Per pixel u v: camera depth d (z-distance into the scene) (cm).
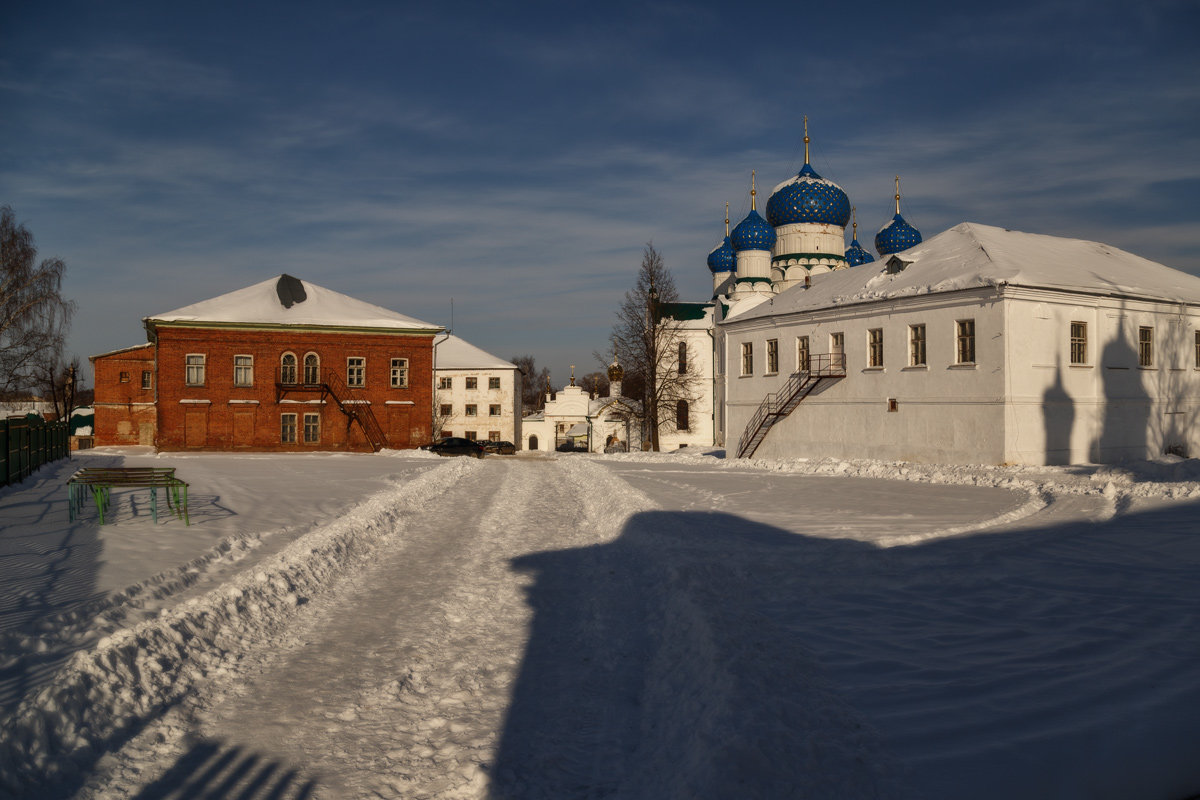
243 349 5056
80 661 618
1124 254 3938
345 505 1864
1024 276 2934
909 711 571
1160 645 725
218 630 786
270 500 1952
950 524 1502
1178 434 3419
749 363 4300
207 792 475
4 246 4706
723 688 565
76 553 1163
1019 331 2928
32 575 998
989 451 2942
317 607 924
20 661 653
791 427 3919
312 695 639
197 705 616
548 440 8638
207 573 1074
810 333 3828
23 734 507
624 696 641
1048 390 2991
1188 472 2241
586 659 736
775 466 3212
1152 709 570
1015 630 786
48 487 2230
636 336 5938
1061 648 724
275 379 5097
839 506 1817
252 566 1122
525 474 3114
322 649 762
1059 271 3167
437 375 8319
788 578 1033
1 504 1802
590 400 8662
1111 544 1269
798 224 6353
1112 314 3188
